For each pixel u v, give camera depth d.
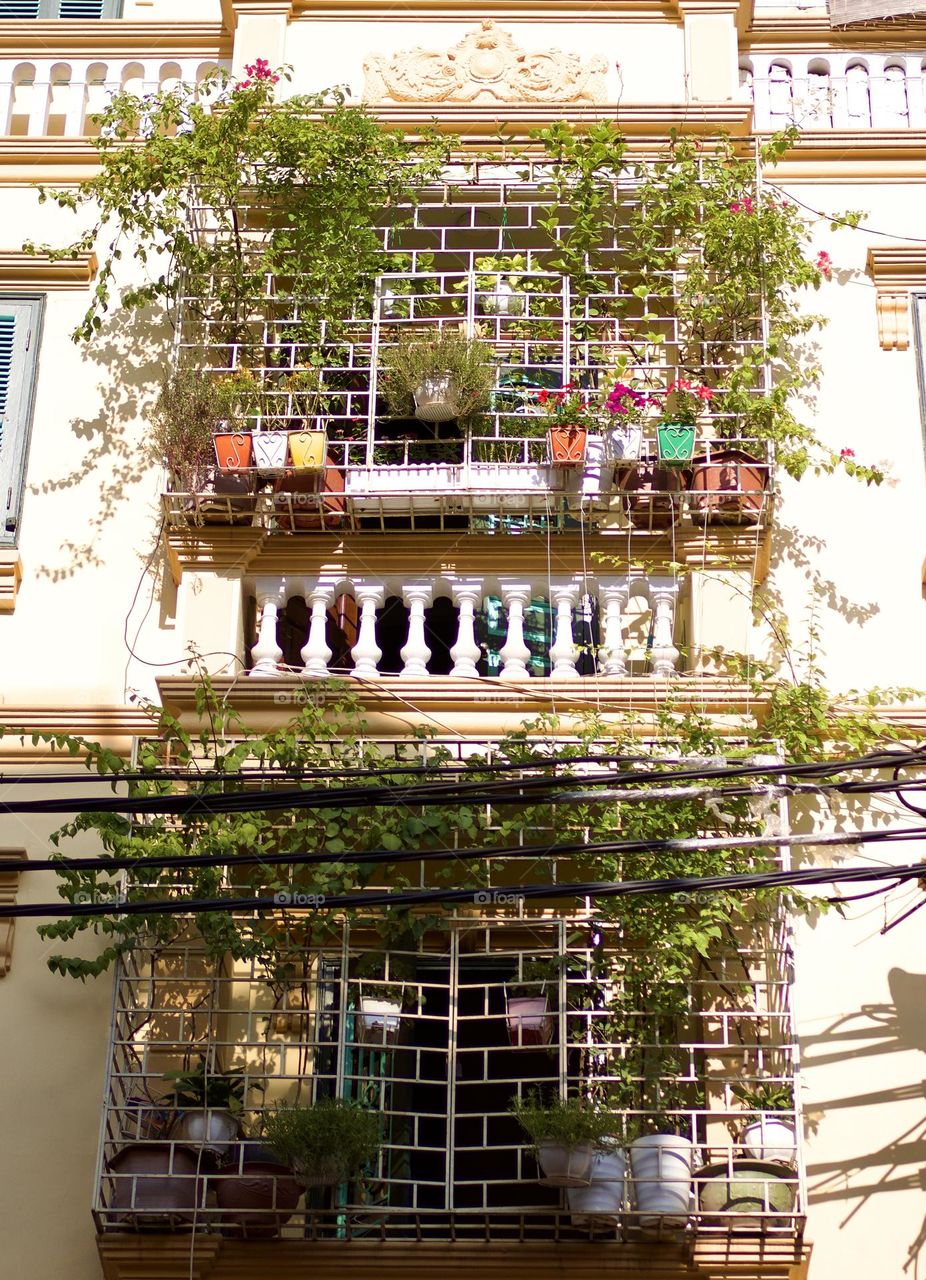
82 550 13.00
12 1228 11.12
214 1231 10.64
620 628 12.43
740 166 13.23
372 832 11.27
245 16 14.20
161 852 11.10
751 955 11.30
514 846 10.79
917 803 12.01
